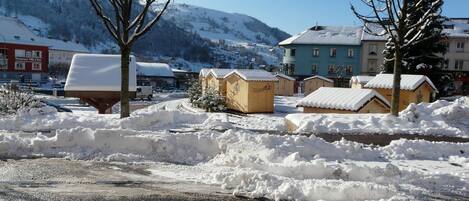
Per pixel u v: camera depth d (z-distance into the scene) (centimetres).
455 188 764
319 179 773
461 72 5972
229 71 3516
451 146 1062
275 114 2919
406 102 2602
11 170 805
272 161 890
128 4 1402
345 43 6456
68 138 977
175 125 1343
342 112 2077
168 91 6488
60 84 6084
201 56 15425
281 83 5134
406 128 1335
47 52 7644
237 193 704
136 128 1268
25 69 7338
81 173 803
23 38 7706
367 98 2069
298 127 1355
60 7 14738
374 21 1492
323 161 870
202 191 716
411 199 691
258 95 2969
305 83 5325
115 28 1402
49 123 1252
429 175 803
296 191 700
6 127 1221
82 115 1452
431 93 2806
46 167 835
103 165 867
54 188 707
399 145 1052
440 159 997
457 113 1434
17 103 1611
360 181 775
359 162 934
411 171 816
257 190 709
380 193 695
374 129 1316
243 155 895
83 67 2020
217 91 3259
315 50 6644
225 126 1347
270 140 983
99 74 1989
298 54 6725
